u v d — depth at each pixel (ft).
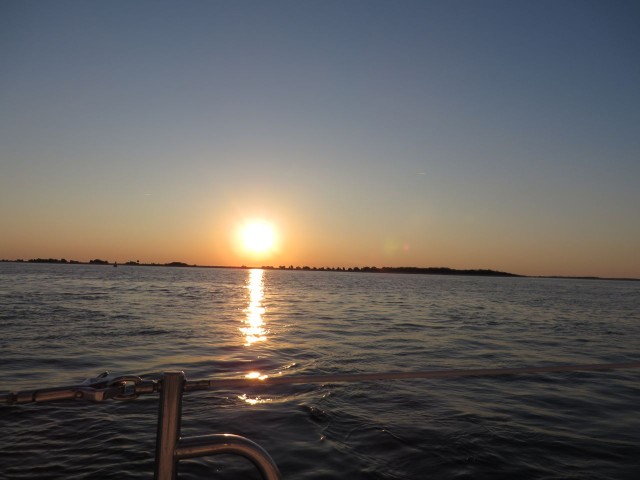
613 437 21.20
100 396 5.30
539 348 48.03
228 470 16.78
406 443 19.74
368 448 19.19
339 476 16.74
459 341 51.21
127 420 21.83
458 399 26.73
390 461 18.01
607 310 108.27
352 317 76.23
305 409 23.79
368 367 36.11
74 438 19.54
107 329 52.60
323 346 45.39
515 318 81.87
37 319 59.36
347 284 256.93
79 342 43.14
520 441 20.33
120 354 38.29
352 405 24.85
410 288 218.38
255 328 58.54
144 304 90.12
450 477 16.81
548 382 31.68
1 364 33.17
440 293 174.40
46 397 5.28
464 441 20.10
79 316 64.64
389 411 24.03
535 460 18.42
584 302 140.26
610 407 26.07
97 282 180.14
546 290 248.32
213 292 146.41
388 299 130.21
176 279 267.80
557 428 22.22
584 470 17.65
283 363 36.88
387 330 59.36
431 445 19.58
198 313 76.28
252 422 21.86
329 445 19.42
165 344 43.96
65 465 17.03
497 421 22.95
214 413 22.97
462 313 89.35
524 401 26.81
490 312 93.56
